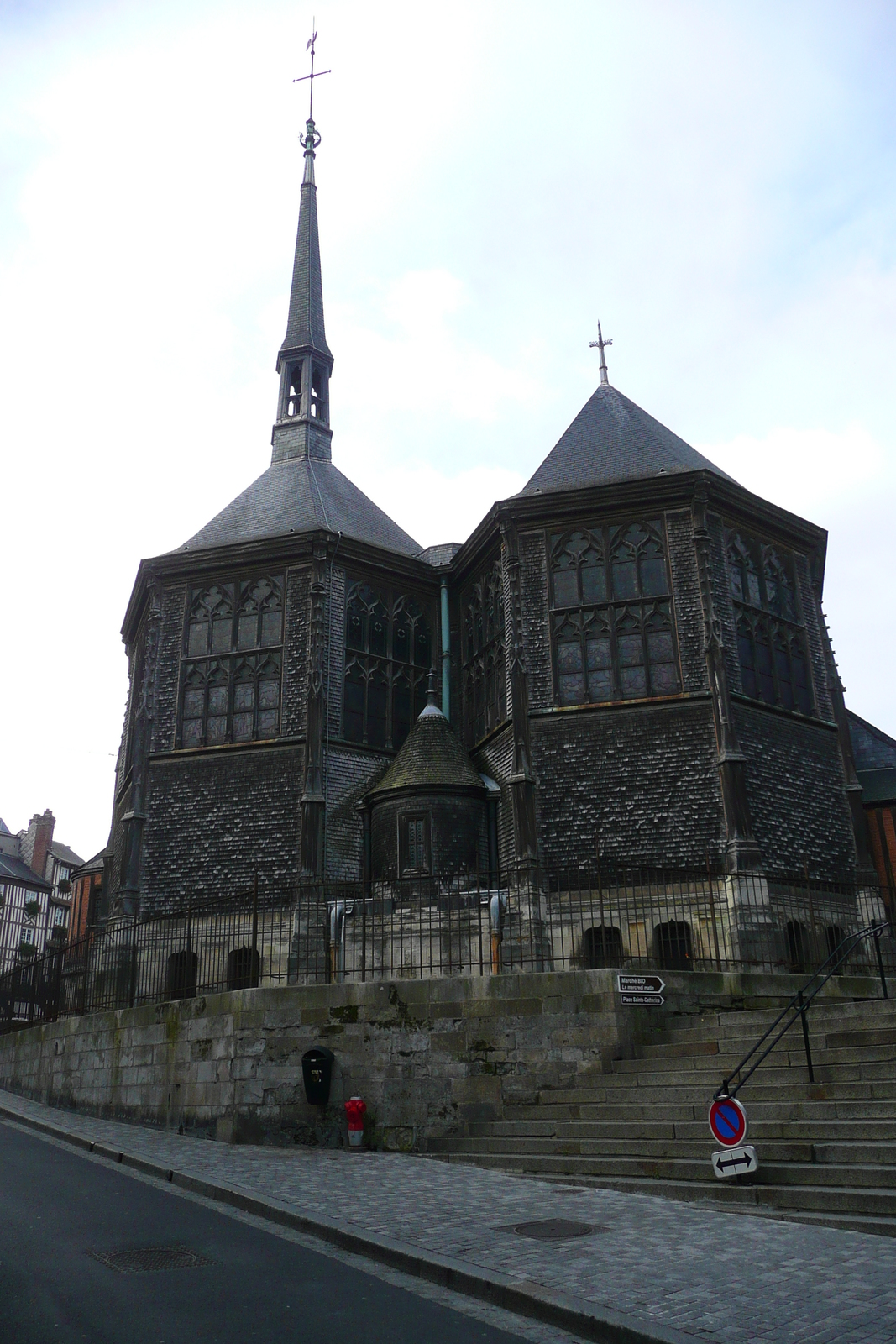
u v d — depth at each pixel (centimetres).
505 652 2944
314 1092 1605
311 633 3014
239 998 1723
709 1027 1556
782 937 2417
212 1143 1633
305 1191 1155
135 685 3366
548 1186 1185
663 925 2464
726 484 2848
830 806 2780
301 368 4150
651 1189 1133
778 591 2977
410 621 3325
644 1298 729
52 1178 1294
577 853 2605
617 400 3434
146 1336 664
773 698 2811
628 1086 1460
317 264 4469
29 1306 719
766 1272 788
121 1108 1973
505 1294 762
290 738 2912
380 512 3788
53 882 8362
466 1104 1566
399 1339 677
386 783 2859
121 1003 2658
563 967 2441
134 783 2978
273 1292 779
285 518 3409
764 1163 1101
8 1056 2686
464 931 2461
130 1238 944
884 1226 911
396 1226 965
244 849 2842
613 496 2877
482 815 2838
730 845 2480
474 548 3191
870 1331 646
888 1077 1231
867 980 1862
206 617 3156
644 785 2623
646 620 2781
